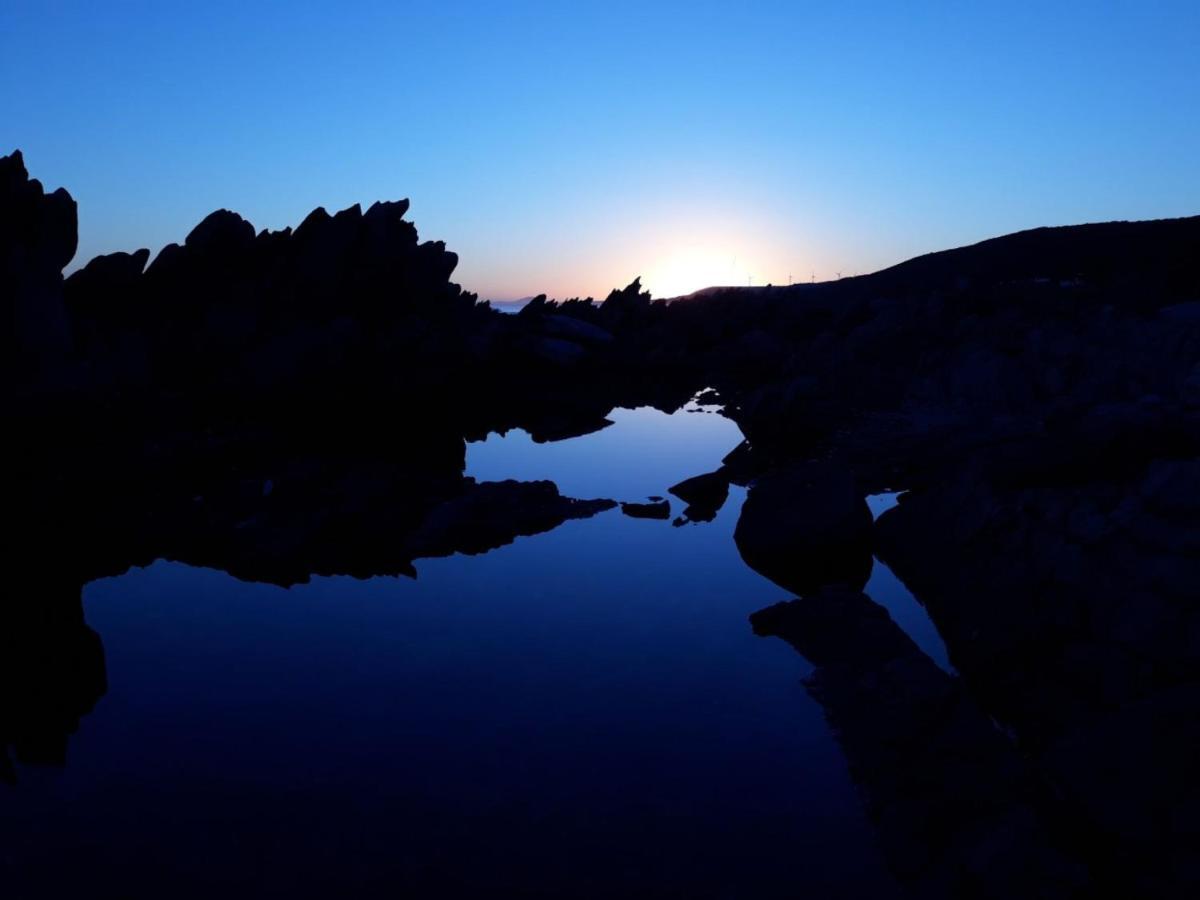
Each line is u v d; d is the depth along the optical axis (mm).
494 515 14539
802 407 21844
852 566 11688
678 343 42250
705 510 15672
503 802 6473
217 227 27406
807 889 5434
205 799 6590
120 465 15992
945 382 21188
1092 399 16734
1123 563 7629
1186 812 4883
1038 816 5500
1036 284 33812
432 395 27625
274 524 13438
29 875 5703
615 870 5645
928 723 7043
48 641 9703
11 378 17484
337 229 28594
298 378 24828
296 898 5430
